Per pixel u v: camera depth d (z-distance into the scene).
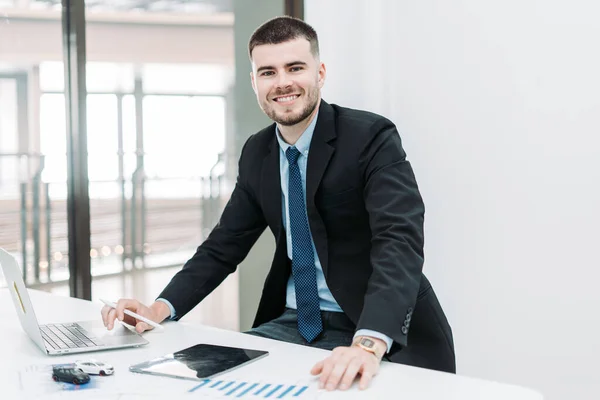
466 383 1.07
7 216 5.40
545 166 2.38
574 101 2.31
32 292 1.97
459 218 2.57
